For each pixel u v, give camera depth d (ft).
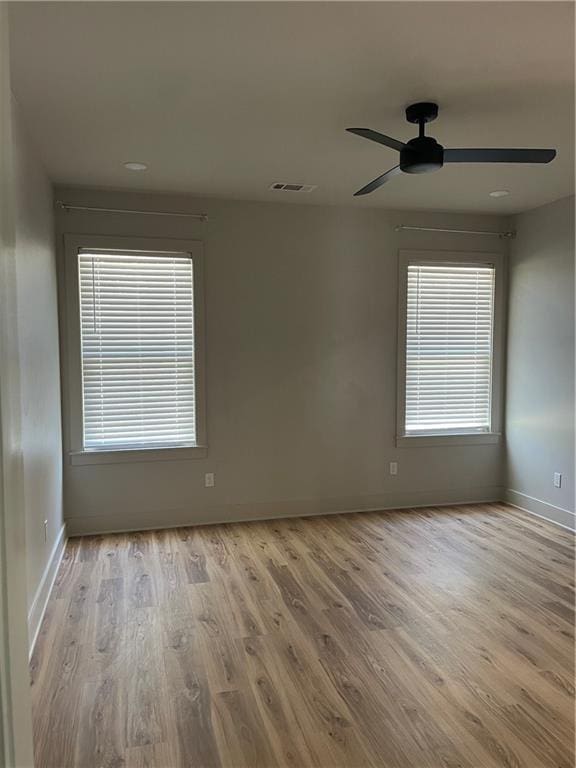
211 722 6.87
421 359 16.29
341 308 15.52
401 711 7.07
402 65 7.66
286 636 8.89
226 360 14.78
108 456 13.99
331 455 15.71
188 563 11.96
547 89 8.42
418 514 15.62
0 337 2.42
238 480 15.03
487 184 13.14
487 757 6.30
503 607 9.89
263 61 7.54
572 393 14.24
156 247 14.07
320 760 6.25
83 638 8.84
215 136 10.20
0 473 2.38
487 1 6.21
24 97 8.52
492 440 16.92
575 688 7.54
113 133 10.01
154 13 6.37
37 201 10.66
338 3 6.21
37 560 9.45
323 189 13.64
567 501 14.43
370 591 10.54
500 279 16.60
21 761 2.68
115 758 6.29
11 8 6.19
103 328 13.96
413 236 15.90
